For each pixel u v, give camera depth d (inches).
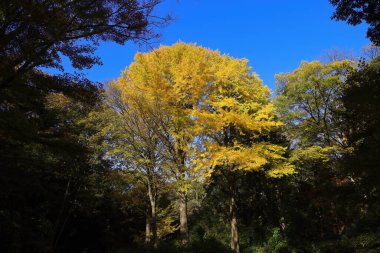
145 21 300.4
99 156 738.8
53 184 765.3
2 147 438.0
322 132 955.3
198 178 578.6
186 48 661.9
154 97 572.7
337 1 328.8
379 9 316.5
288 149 930.1
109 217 1039.0
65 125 679.1
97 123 644.7
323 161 769.6
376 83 342.3
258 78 688.4
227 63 674.2
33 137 331.6
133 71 601.0
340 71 942.4
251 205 960.3
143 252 390.3
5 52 282.8
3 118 306.3
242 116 573.6
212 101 625.0
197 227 1054.4
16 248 565.6
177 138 590.9
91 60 320.2
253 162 577.6
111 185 789.9
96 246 973.2
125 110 574.6
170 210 910.4
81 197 839.1
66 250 911.0
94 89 337.7
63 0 269.7
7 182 468.8
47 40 284.4
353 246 635.5
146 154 573.9
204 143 584.4
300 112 1023.0
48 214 844.6
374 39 343.0
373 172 345.4
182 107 618.2
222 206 1014.4
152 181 578.2
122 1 286.4
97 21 292.5
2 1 258.7
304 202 933.8
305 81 974.4
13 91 318.7
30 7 253.6
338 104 897.5
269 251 801.6
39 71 329.4
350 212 685.9
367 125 407.8
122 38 309.9
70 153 363.6
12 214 614.9
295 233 885.8
